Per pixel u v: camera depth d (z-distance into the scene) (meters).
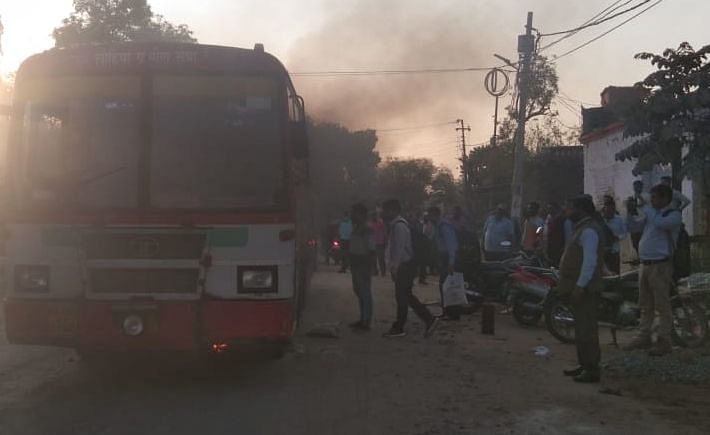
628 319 9.83
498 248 14.19
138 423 6.13
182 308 6.73
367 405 6.81
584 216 7.72
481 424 6.23
